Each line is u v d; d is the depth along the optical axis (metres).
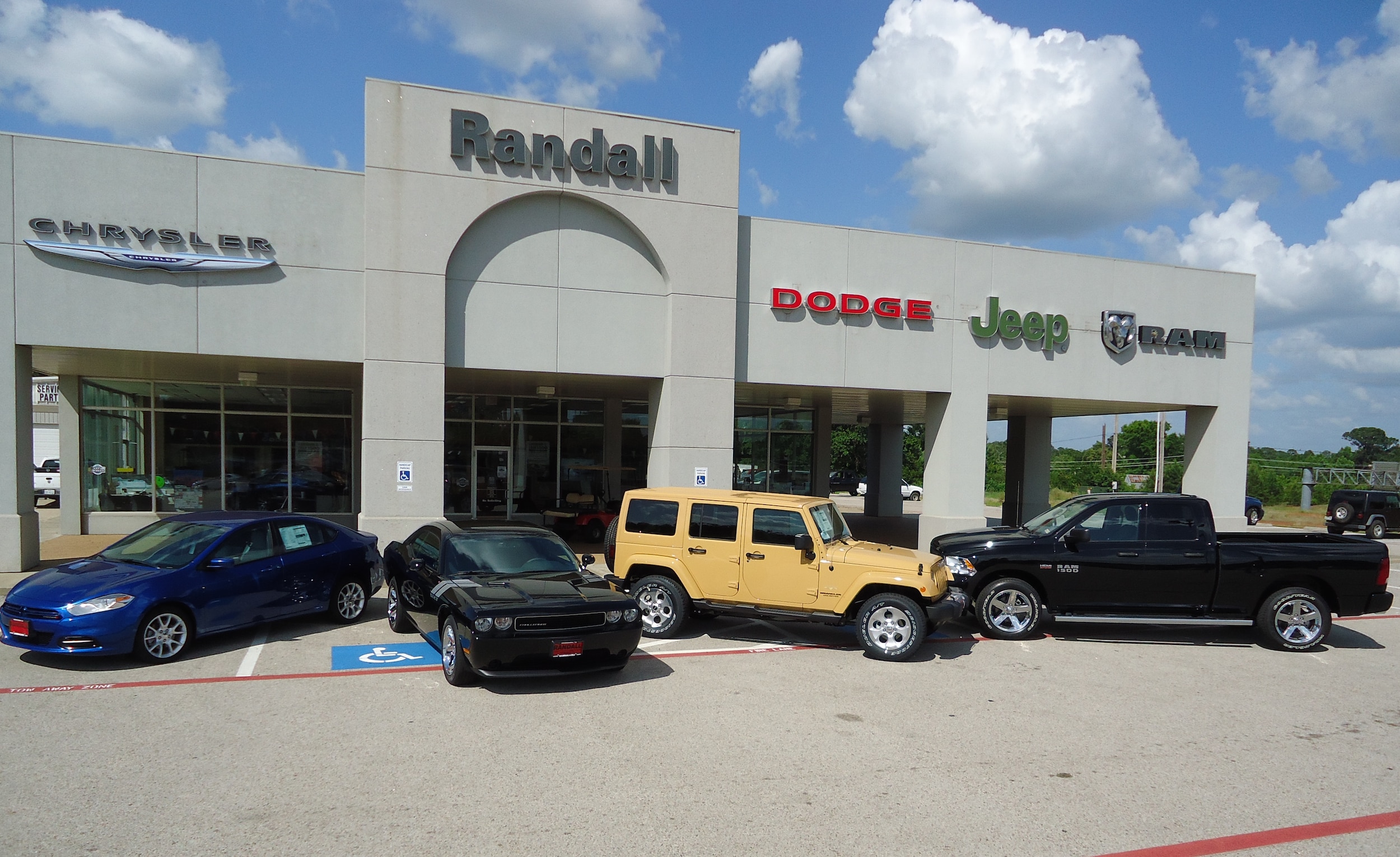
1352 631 11.55
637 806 5.13
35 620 7.80
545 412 23.36
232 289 13.85
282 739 6.22
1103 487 52.00
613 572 10.37
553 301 15.27
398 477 14.27
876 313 17.17
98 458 19.39
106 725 6.45
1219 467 19.98
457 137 14.48
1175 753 6.38
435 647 8.48
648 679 8.20
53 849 4.40
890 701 7.60
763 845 4.64
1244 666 9.31
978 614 10.47
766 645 9.86
